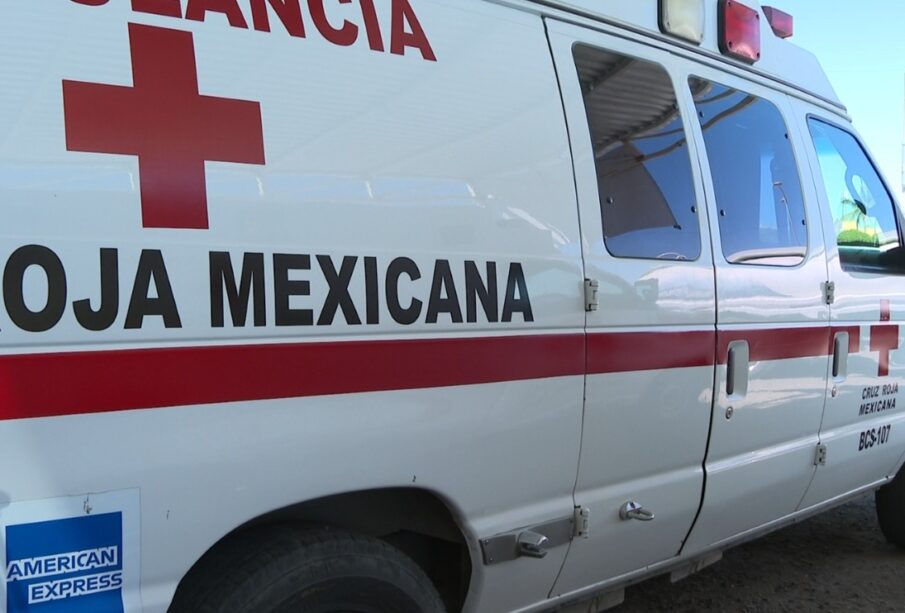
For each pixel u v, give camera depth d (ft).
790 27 11.85
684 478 9.02
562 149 7.68
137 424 5.03
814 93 12.32
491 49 7.27
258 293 5.52
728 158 9.92
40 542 4.73
